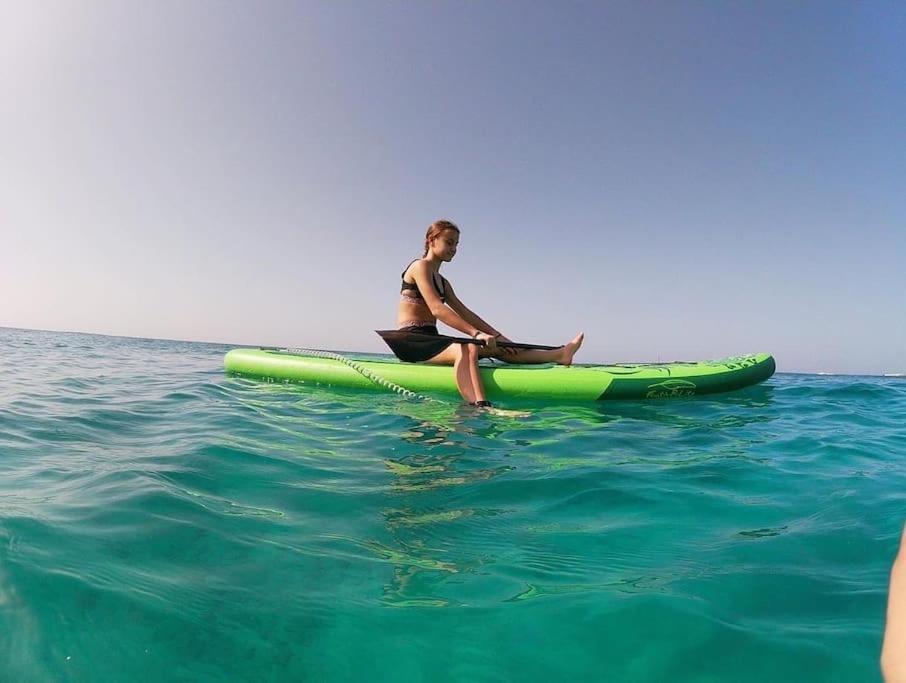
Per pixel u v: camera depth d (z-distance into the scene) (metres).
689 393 4.91
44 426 3.09
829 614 1.21
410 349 4.75
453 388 4.50
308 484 2.12
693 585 1.34
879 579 1.37
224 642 1.07
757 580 1.37
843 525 1.75
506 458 2.60
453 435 3.10
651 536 1.67
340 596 1.26
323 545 1.54
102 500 1.79
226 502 1.86
